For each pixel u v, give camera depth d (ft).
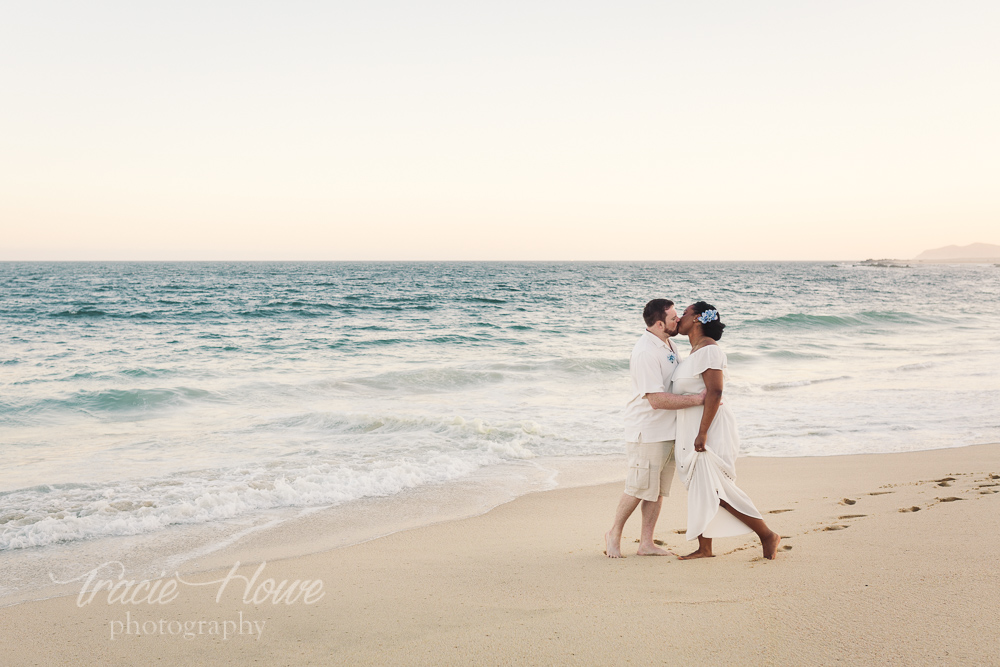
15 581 14.06
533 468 25.25
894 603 8.93
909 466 23.71
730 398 39.37
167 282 224.12
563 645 8.61
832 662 7.37
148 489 21.12
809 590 9.93
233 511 19.43
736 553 13.34
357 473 23.38
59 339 67.67
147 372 47.34
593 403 38.17
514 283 234.79
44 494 20.52
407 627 10.11
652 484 13.58
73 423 32.63
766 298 145.18
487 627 9.62
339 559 14.89
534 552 15.01
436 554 15.21
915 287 199.00
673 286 207.10
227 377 45.98
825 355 57.57
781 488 20.93
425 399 39.24
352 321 90.94
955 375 46.91
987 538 12.34
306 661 9.13
